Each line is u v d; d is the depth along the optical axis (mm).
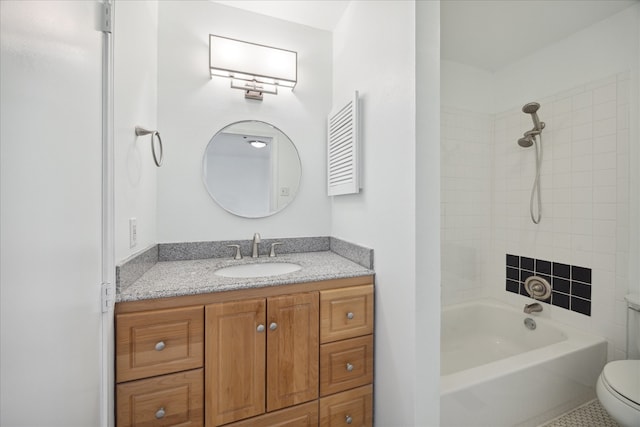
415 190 1051
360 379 1322
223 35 1670
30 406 496
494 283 2266
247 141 1743
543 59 1925
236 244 1707
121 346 956
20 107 470
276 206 1812
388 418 1236
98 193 817
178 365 1032
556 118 1844
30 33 498
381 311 1303
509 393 1303
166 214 1570
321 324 1253
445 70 2092
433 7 1072
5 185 432
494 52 1998
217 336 1085
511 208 2139
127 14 1058
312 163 1899
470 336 2152
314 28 1889
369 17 1411
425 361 1066
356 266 1450
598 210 1633
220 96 1681
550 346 1522
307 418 1228
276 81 1754
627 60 1516
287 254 1812
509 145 2154
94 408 800
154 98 1477
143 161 1277
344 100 1720
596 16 1604
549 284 1873
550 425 1395
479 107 2227
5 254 432
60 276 605
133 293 990
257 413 1143
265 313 1159
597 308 1636
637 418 1035
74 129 671
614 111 1564
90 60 759
